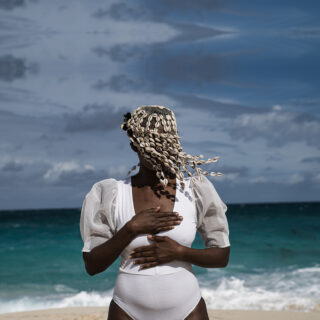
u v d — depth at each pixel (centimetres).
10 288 1309
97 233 219
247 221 4491
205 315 221
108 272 1491
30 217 7688
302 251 2070
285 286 1142
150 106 224
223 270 1473
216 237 222
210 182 229
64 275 1517
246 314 732
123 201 219
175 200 218
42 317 732
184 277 215
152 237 208
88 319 717
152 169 222
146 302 211
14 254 2139
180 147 220
